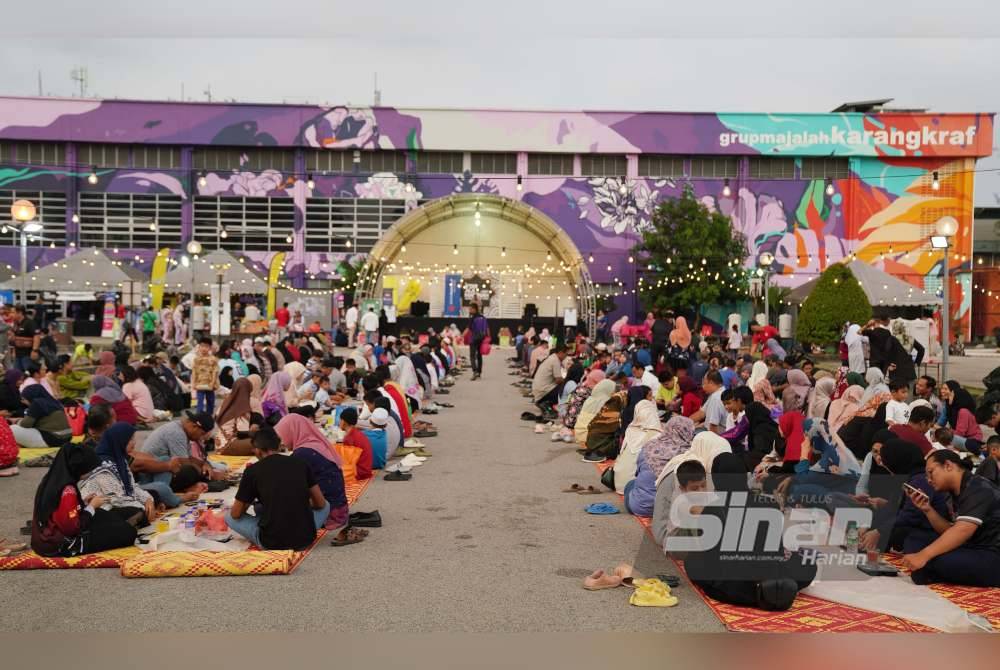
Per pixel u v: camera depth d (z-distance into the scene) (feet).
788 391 43.09
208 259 100.48
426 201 150.30
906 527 21.40
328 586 19.69
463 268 149.28
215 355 54.60
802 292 98.68
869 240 150.00
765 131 148.97
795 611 17.63
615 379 46.11
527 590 19.39
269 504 22.48
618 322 135.95
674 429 27.89
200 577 20.39
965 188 148.25
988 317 153.99
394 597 18.83
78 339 112.88
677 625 16.83
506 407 61.05
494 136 149.28
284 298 127.44
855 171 149.79
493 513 27.81
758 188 151.23
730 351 95.50
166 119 145.38
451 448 42.39
